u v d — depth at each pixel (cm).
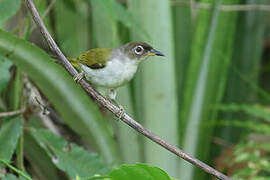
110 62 856
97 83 873
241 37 1323
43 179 1023
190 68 1105
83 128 981
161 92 1059
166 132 1062
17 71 942
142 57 905
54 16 1145
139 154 1078
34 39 1113
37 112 962
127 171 600
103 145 998
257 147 1048
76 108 947
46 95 930
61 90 911
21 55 843
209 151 1220
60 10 1140
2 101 1002
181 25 1170
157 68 1052
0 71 870
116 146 1006
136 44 901
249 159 1032
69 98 930
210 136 1118
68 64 721
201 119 1098
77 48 1152
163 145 658
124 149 1080
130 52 891
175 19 1165
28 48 840
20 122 877
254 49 1325
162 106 1060
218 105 1120
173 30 1165
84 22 1154
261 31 1325
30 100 932
